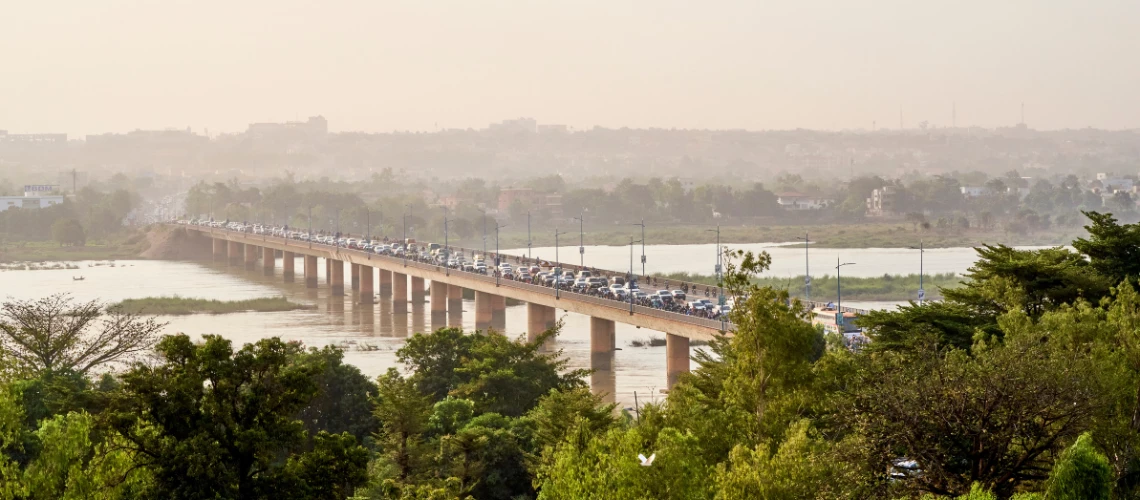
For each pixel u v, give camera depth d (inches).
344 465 3491.6
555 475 3324.3
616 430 3472.0
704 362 4889.3
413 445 4724.4
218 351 3449.8
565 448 3422.7
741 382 3221.0
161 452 3255.4
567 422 4739.2
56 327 6107.3
